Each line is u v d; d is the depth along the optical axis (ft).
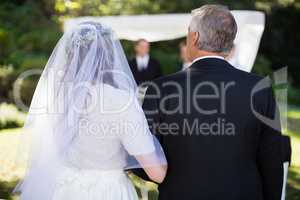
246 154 12.31
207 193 12.10
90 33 13.35
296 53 112.68
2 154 35.68
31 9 86.22
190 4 86.74
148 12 82.99
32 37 76.33
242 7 93.04
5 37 73.97
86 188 13.30
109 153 13.08
